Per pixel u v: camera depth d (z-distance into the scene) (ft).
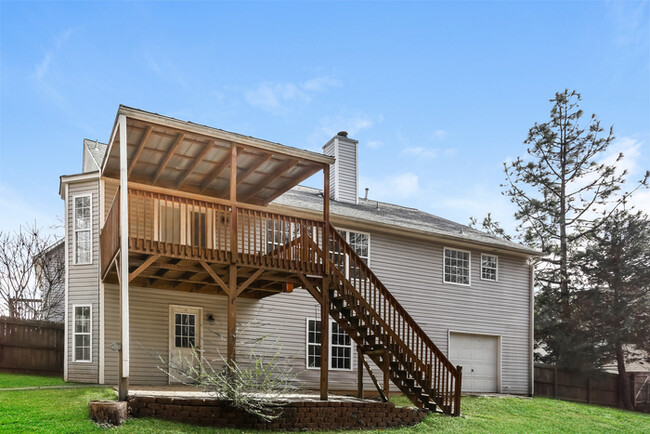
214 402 28.55
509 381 62.95
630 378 78.43
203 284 40.68
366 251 54.39
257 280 39.06
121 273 28.55
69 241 44.06
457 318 59.62
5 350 44.96
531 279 67.41
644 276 74.69
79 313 42.68
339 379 50.75
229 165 37.83
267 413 29.60
